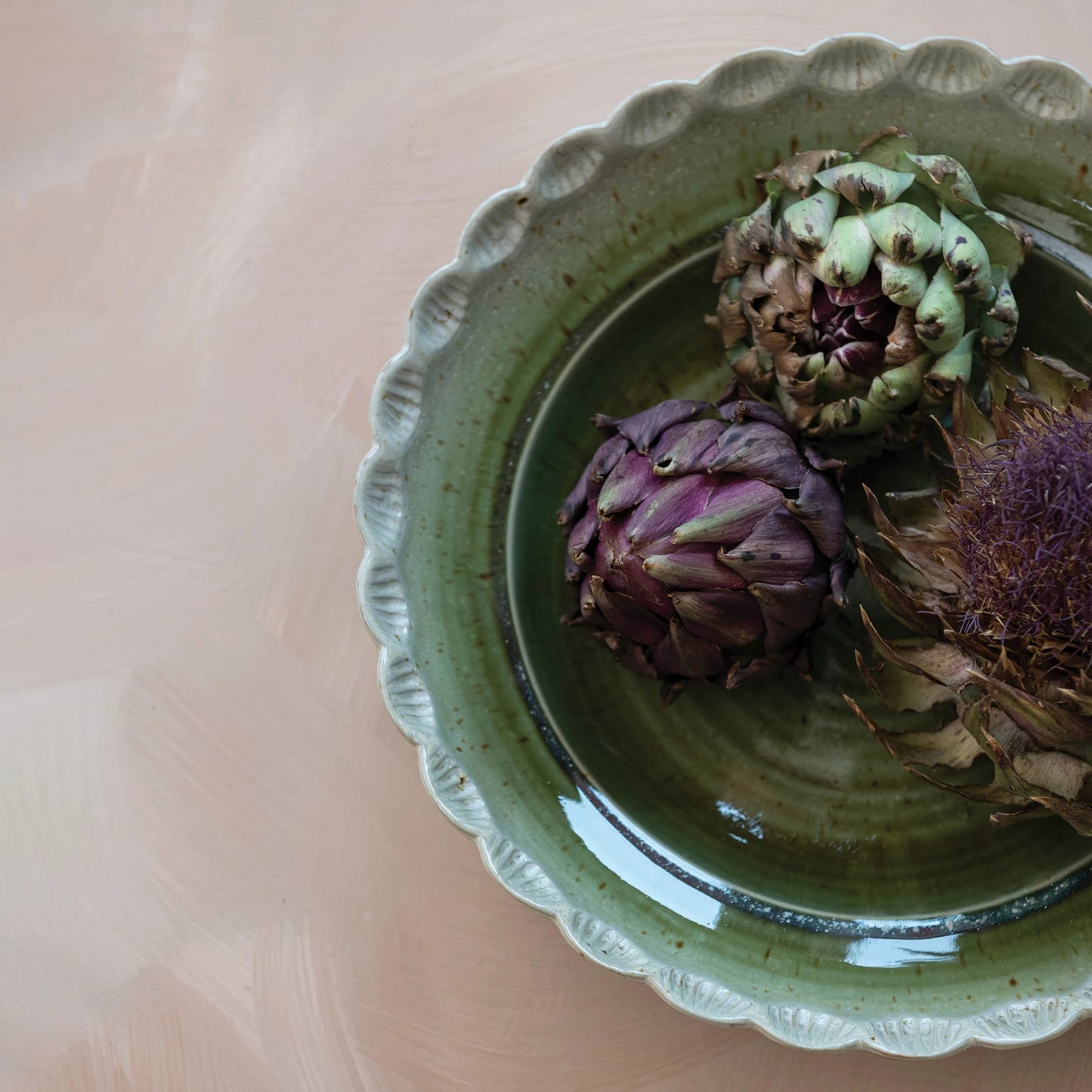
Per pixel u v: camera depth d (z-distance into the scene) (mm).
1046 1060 589
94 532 641
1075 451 530
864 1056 599
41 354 646
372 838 625
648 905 578
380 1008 622
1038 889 567
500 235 582
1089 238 572
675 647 558
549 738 590
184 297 642
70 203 647
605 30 628
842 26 617
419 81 636
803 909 577
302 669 630
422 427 585
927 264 543
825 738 587
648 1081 607
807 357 551
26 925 635
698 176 584
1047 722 518
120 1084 629
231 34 643
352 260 636
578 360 595
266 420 637
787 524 546
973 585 542
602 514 548
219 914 630
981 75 563
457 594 590
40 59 649
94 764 637
